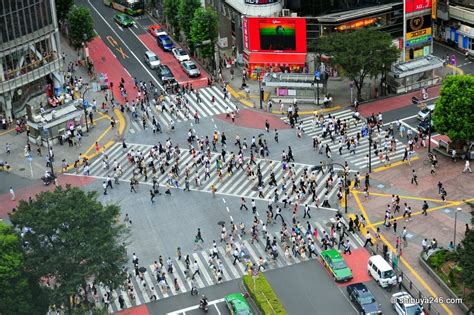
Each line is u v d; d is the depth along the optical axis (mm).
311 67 144250
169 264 96000
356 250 97688
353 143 119812
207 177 115688
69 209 82000
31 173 121125
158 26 169375
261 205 108562
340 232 100625
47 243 81812
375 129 124688
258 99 138500
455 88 110625
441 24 154000
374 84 139375
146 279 95625
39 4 136875
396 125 126125
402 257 95812
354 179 112688
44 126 126062
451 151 115250
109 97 142750
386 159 115875
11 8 132125
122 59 158875
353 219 102688
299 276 94312
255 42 145125
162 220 106938
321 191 110188
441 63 137000
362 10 141000
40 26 137750
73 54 161750
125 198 112625
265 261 96500
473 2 147250
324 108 133500
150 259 99125
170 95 142625
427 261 93188
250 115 133375
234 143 124750
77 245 81125
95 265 80500
